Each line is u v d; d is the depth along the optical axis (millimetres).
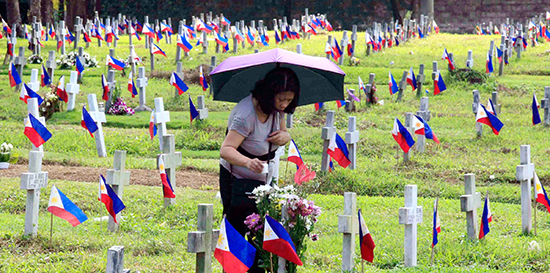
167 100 20719
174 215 10055
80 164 14320
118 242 8359
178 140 16594
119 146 16016
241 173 5938
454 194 12242
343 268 7188
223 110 19906
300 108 19422
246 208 5883
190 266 7465
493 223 9914
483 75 23359
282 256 5320
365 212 10625
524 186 9234
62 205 8000
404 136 13445
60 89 18422
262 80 5668
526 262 7848
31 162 8281
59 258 7574
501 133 16812
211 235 6004
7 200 10594
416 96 21750
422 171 13539
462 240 8609
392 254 8117
